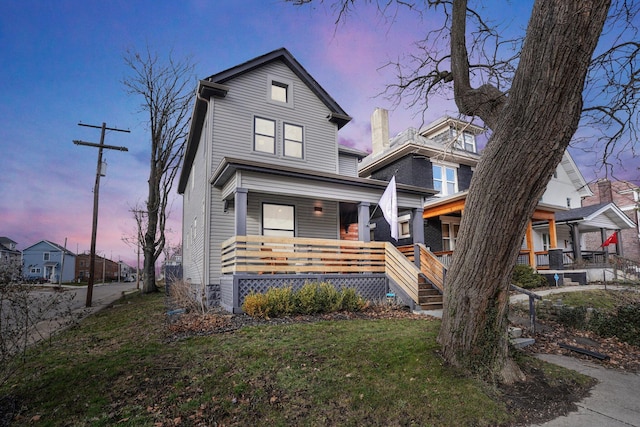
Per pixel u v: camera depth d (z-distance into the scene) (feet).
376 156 58.85
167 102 65.72
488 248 13.23
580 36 10.56
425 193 39.19
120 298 55.01
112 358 16.01
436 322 22.75
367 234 34.96
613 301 29.32
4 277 12.48
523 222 12.89
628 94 14.99
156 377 13.60
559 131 11.51
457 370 13.61
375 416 10.71
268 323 22.95
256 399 11.71
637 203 29.37
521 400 12.06
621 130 15.80
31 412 11.07
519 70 11.80
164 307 36.70
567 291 35.76
